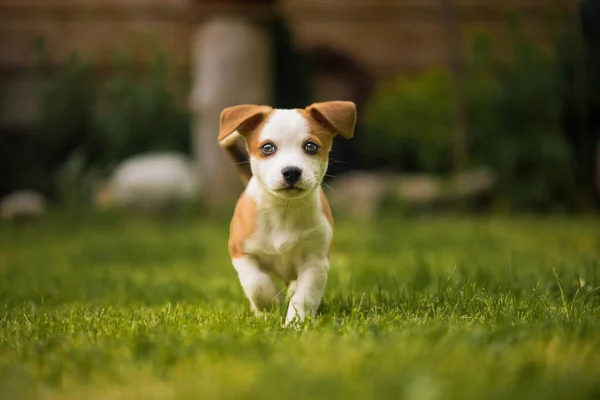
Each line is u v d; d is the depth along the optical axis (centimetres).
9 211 1338
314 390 253
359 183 1428
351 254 849
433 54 1752
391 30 1750
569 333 334
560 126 1451
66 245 1008
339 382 260
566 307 412
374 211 1348
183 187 1384
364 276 637
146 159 1436
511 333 337
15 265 799
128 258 855
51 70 1661
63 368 301
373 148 1612
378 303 470
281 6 1658
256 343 328
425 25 1750
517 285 519
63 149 1580
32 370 305
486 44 1523
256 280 440
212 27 1319
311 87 1548
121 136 1525
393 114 1579
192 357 311
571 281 520
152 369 295
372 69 1755
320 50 1744
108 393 271
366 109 1712
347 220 1294
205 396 256
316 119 447
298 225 440
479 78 1509
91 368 299
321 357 296
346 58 1748
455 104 1448
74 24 1703
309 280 439
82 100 1580
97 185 1450
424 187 1408
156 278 677
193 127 1522
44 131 1575
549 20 1603
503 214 1380
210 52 1318
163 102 1540
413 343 316
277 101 1511
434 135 1528
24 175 1577
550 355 304
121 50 1688
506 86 1448
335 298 500
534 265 657
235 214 466
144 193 1366
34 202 1395
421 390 246
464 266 615
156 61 1569
